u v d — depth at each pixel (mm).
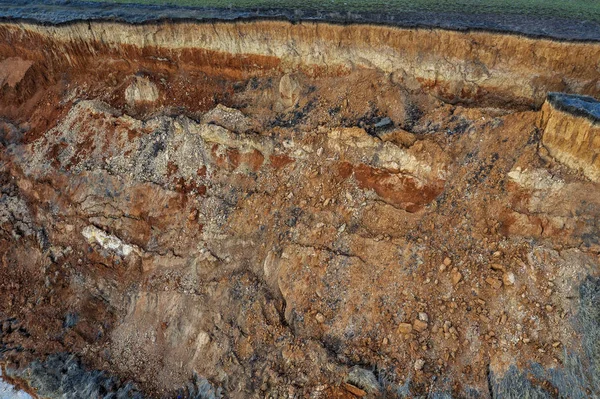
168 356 14664
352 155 14367
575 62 13641
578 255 11680
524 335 11367
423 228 13195
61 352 15703
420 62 14789
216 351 13945
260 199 15172
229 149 15688
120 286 16031
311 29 15281
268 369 12992
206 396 13469
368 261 13305
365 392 11617
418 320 12164
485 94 14578
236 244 15078
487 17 15414
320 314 13133
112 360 15273
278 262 14227
